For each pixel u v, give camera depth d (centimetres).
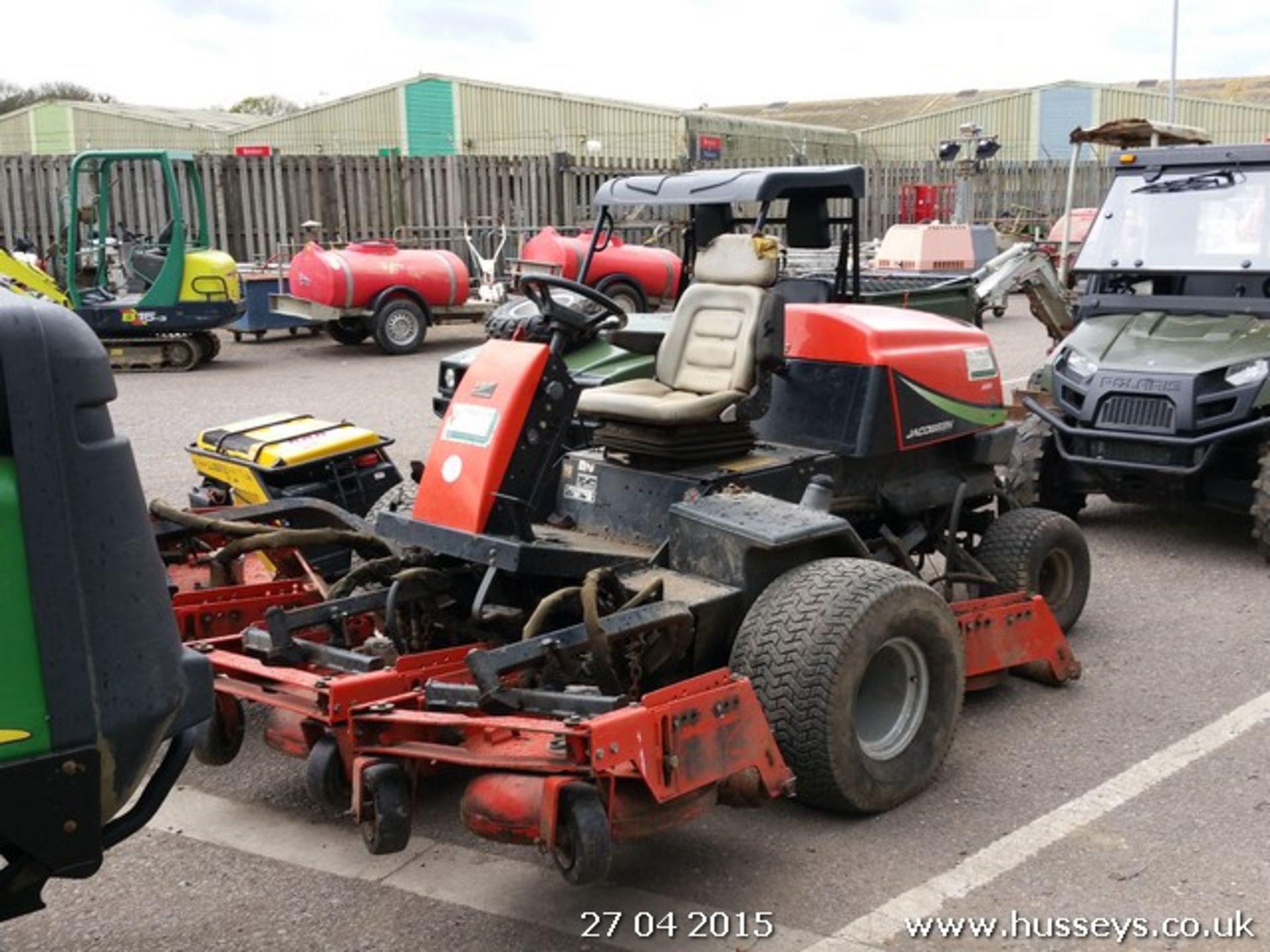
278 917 372
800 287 731
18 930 366
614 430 496
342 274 1535
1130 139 1151
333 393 1295
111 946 358
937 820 425
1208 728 498
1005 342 1692
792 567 443
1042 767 465
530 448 442
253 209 1961
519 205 2155
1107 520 834
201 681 288
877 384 531
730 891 382
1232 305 771
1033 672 541
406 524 455
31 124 3738
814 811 432
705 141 2920
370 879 392
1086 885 383
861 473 549
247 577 554
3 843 267
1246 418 702
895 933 359
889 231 1861
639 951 353
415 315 1584
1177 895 377
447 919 370
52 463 253
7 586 249
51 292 1333
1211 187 807
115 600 262
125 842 416
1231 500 736
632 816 356
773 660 403
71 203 1400
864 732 427
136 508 269
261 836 421
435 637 464
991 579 548
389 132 3569
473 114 3497
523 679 398
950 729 444
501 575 452
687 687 367
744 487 479
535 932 362
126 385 1352
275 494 582
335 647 450
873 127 4241
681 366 522
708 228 571
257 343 1712
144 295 1412
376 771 361
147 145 3650
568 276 1641
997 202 2828
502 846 412
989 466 600
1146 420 725
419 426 1109
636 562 449
